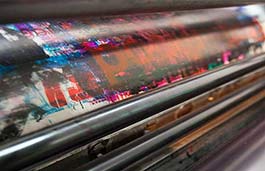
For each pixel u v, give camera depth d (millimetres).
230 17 1281
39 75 621
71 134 502
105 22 846
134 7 630
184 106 1056
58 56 679
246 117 1221
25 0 472
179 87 749
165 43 936
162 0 669
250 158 944
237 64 1046
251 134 1094
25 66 611
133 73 808
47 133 474
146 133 864
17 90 575
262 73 1462
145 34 903
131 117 614
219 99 1147
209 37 1112
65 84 655
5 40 621
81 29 779
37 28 700
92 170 669
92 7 559
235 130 1121
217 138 1056
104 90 725
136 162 809
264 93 1435
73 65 691
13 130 548
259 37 1357
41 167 628
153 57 878
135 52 838
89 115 552
